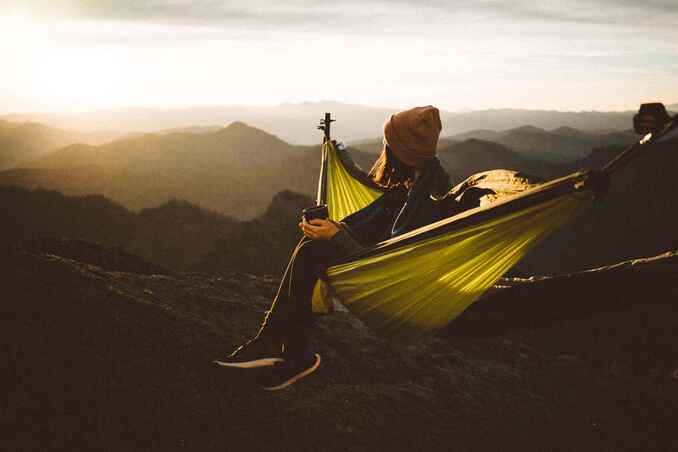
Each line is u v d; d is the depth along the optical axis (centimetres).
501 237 203
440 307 223
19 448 255
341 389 380
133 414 290
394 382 427
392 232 241
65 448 263
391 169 262
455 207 246
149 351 334
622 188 19800
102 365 312
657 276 200
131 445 275
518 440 408
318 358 274
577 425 459
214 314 421
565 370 577
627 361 769
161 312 380
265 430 308
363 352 457
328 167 291
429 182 246
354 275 226
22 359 299
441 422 388
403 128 251
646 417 505
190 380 322
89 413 283
